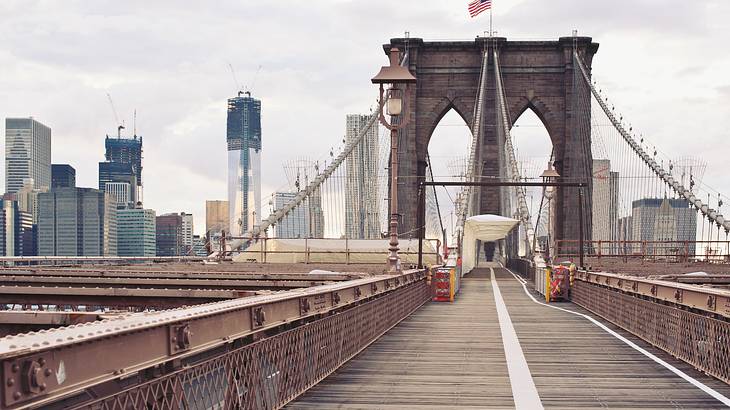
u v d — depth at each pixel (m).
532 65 113.62
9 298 22.12
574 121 112.06
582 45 112.88
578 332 19.44
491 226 68.50
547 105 113.19
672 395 10.79
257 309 8.47
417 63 114.25
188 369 6.44
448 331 19.66
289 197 63.50
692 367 13.33
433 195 74.81
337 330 12.99
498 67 111.81
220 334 7.34
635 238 75.06
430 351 15.51
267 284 23.98
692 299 13.18
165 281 23.86
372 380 11.92
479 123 105.31
